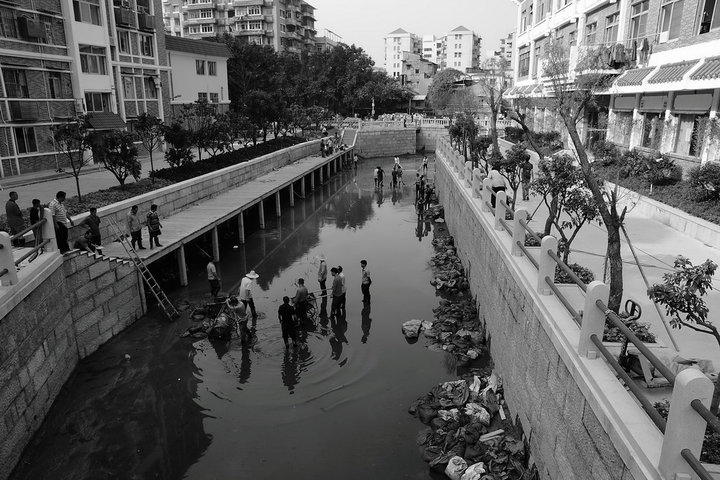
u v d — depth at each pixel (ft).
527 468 26.94
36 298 33.47
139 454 32.32
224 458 31.76
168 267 63.98
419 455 31.19
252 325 49.39
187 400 37.63
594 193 25.18
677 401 12.44
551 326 22.77
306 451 32.12
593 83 49.08
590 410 18.24
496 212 39.58
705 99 53.36
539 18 116.06
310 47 311.47
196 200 75.10
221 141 97.66
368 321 50.80
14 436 29.76
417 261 70.08
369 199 118.83
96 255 42.96
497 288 38.06
